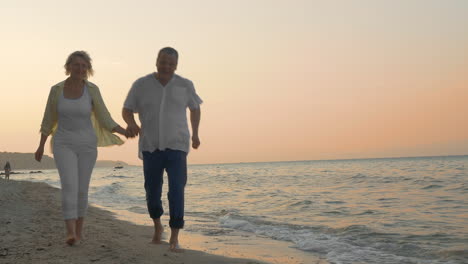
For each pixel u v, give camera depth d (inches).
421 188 617.6
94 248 142.5
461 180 732.0
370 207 386.9
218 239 216.7
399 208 376.2
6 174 1136.8
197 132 150.9
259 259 167.8
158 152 145.3
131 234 200.7
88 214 300.4
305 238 220.5
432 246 200.4
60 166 141.0
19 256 130.0
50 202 337.1
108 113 148.2
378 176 994.7
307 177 1086.4
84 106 142.3
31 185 655.8
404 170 1352.1
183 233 235.3
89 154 145.8
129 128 143.9
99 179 1567.4
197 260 136.9
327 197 501.0
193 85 148.8
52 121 144.1
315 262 165.2
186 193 631.8
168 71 142.6
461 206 380.5
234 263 138.5
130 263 124.0
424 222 284.4
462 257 176.9
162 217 308.0
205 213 357.7
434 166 1710.1
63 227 191.5
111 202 490.0
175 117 144.3
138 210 371.6
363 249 193.2
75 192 142.9
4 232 175.5
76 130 142.6
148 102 144.0
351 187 681.6
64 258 127.3
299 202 432.8
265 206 410.3
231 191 645.3
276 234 236.2
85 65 142.7
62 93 141.3
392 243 207.9
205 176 1428.4
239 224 273.9
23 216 234.7
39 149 143.6
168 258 135.0
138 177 1743.4
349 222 287.9
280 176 1229.1
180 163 146.1
